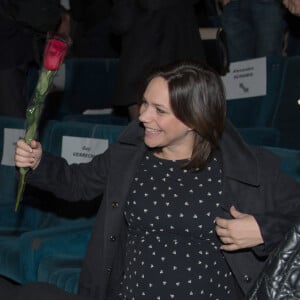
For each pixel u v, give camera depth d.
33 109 2.61
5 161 4.97
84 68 6.74
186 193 2.67
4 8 5.31
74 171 2.95
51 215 4.51
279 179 2.76
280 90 4.92
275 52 5.20
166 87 2.60
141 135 2.81
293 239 1.89
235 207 2.68
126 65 4.52
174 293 2.61
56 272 3.50
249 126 5.06
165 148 2.76
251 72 5.05
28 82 6.07
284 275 1.88
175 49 4.49
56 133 4.49
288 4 3.45
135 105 4.57
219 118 2.66
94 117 5.87
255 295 1.93
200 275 2.62
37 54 5.37
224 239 2.50
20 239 3.77
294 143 4.74
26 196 4.64
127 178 2.76
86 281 2.86
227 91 5.19
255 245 2.47
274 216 2.50
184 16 4.52
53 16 5.26
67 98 6.65
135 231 2.73
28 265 3.69
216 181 2.70
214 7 6.16
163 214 2.66
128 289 2.69
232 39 5.29
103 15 7.23
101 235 2.84
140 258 2.67
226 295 2.70
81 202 4.36
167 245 2.66
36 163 2.81
